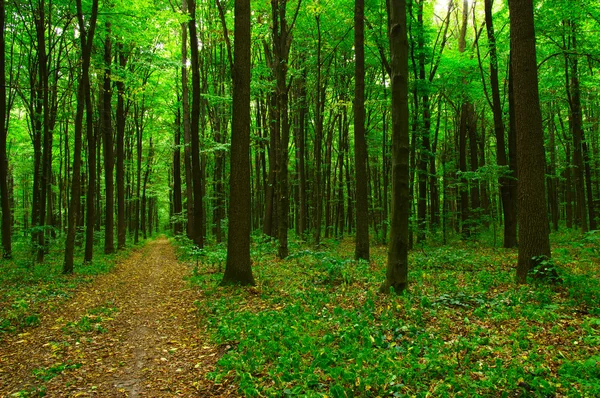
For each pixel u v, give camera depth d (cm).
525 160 881
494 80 1669
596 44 1658
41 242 1755
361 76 1310
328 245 2088
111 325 788
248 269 1052
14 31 1831
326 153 2759
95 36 1853
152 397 465
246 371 496
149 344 665
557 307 639
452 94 2123
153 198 5153
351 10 1769
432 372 448
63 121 2438
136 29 1670
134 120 3166
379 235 2573
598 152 2691
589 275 885
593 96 2198
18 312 840
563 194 3403
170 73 2645
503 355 493
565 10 1489
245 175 1052
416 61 1920
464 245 1862
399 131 816
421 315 654
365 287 925
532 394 392
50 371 545
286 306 783
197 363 561
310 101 2514
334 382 442
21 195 4188
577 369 429
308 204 3044
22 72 2164
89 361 591
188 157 2448
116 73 1928
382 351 523
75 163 1425
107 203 2167
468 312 682
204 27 2494
